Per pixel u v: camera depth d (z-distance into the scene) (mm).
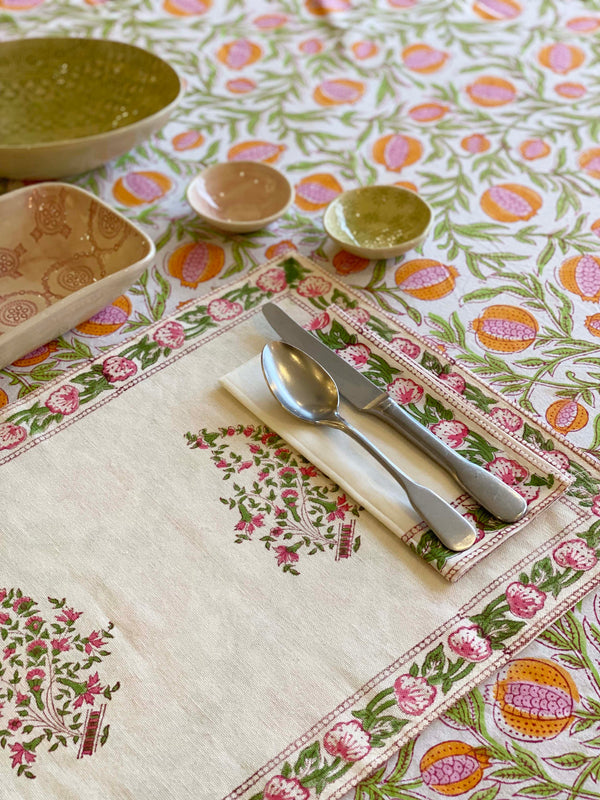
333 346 805
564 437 731
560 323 853
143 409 771
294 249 940
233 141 1104
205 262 931
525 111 1141
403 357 780
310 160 1070
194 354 817
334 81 1206
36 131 1068
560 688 590
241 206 988
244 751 564
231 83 1207
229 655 609
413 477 692
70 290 865
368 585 644
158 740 572
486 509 667
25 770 561
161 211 1000
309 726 574
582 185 1023
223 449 736
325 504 694
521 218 981
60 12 1341
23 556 669
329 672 599
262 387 763
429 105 1157
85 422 763
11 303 855
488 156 1069
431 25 1309
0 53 1084
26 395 789
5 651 619
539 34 1285
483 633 614
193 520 688
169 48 1271
